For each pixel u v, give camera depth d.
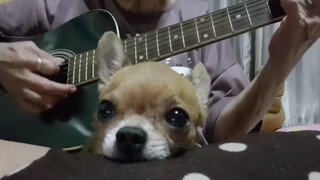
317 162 0.17
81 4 0.39
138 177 0.16
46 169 0.17
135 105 0.20
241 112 0.29
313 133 0.20
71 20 0.35
